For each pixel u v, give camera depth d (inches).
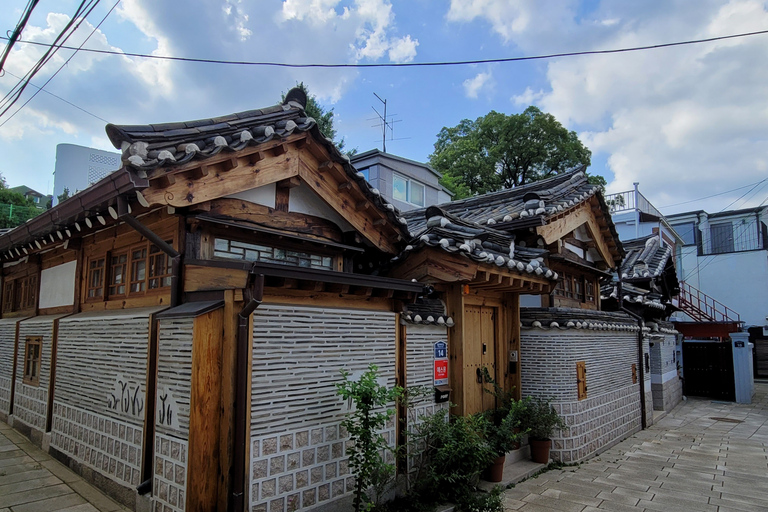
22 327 308.0
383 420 192.9
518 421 285.1
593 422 354.3
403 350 237.5
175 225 192.9
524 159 1075.9
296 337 184.2
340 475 195.0
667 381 577.9
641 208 925.2
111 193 171.8
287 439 176.6
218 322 168.1
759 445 389.7
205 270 177.5
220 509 159.3
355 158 808.9
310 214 240.2
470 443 224.1
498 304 327.3
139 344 193.6
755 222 992.2
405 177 835.4
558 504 244.7
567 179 399.5
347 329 206.5
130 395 195.5
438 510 216.5
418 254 270.1
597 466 319.6
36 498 201.0
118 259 238.2
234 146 182.7
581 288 422.3
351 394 184.9
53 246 292.7
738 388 652.1
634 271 559.2
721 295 1000.9
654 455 353.1
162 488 169.0
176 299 185.6
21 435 287.9
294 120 215.8
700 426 476.4
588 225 394.9
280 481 172.7
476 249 254.8
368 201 246.7
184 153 171.5
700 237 1040.8
